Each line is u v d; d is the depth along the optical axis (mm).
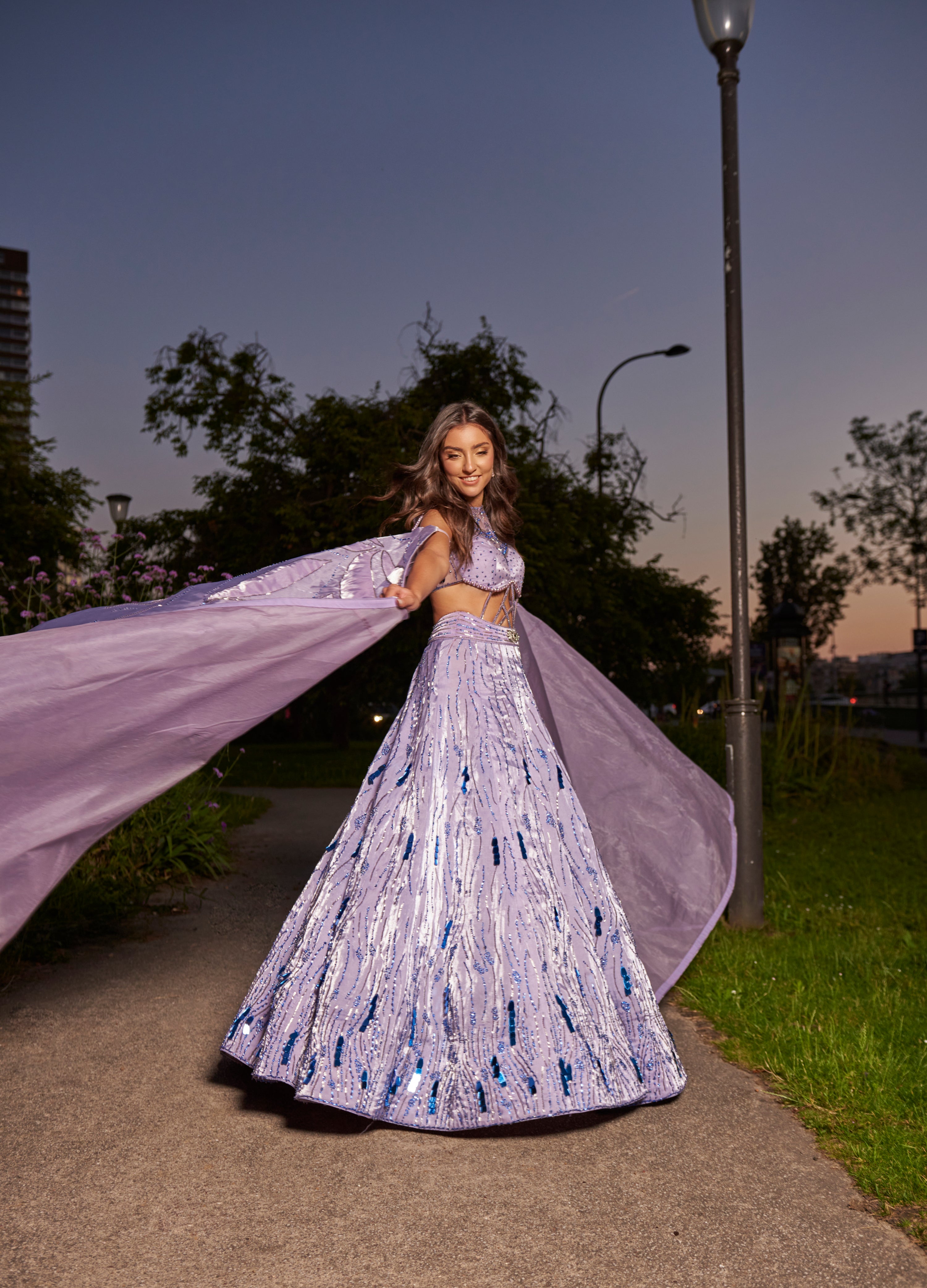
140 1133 2619
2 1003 3820
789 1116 2816
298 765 18656
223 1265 1995
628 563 20922
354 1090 2451
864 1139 2609
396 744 2916
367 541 2795
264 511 18750
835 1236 2148
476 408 3121
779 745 12273
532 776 2846
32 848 2283
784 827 9789
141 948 4719
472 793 2742
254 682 2424
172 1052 3260
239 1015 2807
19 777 2256
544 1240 2111
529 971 2555
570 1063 2498
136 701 2309
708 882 3676
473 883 2631
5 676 2205
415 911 2594
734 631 5434
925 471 24562
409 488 3131
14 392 20188
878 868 7293
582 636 19438
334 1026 2496
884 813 10852
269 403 18062
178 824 6273
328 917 2688
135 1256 2021
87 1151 2514
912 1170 2412
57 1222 2156
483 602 3018
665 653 21359
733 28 5508
